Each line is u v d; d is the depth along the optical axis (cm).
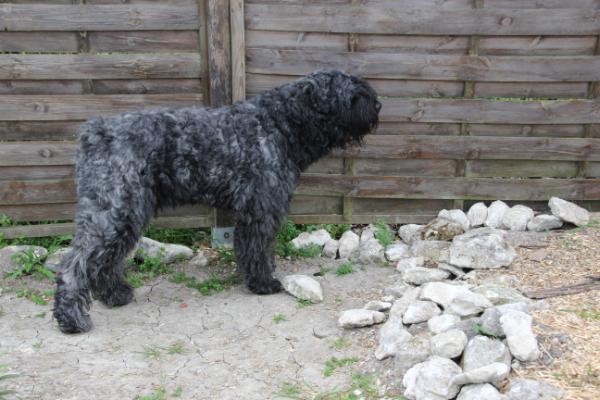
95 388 287
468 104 448
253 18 422
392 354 293
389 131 456
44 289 404
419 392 255
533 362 262
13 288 404
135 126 352
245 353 321
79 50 420
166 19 416
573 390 241
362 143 419
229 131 370
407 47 438
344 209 475
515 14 426
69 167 442
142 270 436
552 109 450
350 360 306
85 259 343
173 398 279
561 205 449
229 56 426
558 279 359
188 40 427
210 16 415
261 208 379
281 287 402
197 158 365
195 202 385
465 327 292
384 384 280
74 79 422
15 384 288
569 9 426
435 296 329
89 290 355
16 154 429
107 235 345
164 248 445
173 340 338
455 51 441
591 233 430
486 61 438
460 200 480
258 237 387
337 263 442
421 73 440
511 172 472
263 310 373
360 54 433
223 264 449
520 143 457
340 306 371
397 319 320
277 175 379
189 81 436
